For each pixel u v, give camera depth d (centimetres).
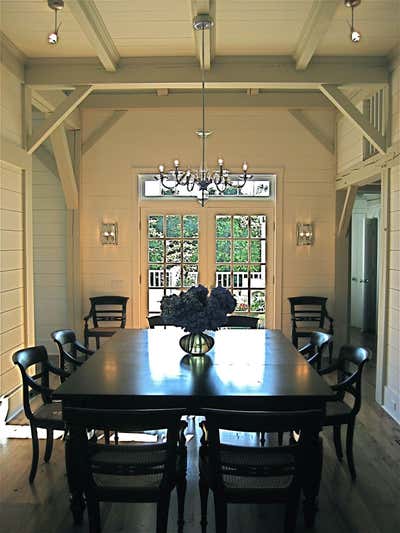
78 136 611
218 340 379
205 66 430
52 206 625
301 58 413
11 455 341
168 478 217
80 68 442
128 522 261
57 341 354
